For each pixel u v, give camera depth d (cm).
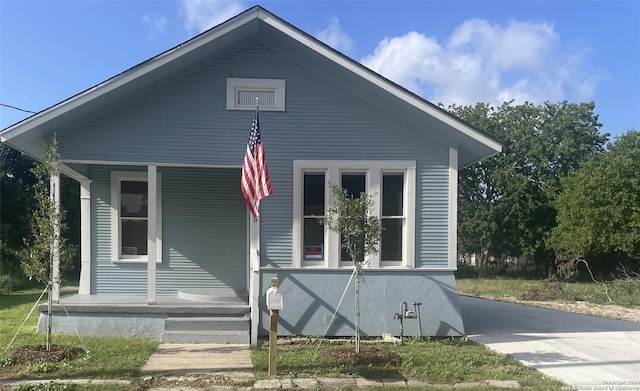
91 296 1064
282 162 963
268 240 953
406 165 971
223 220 1157
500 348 896
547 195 3688
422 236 972
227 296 1014
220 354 800
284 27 895
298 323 942
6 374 671
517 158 3941
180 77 950
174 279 1138
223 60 959
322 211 973
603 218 2827
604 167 3005
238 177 1167
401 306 947
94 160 929
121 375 673
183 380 660
